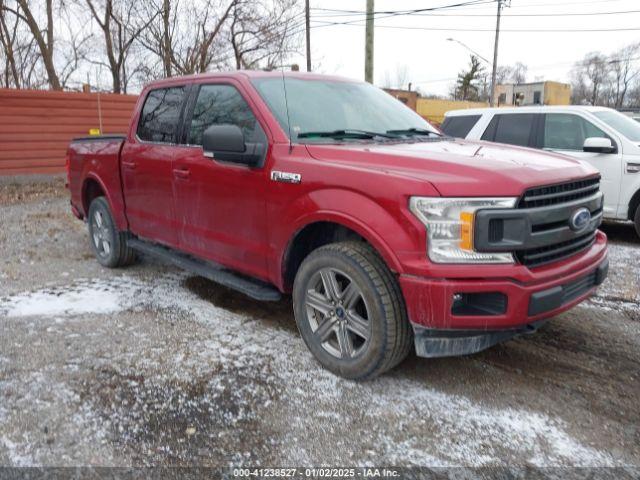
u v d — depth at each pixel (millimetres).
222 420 2977
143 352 3785
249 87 4043
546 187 3049
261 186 3732
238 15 20078
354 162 3320
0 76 22922
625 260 6266
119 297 4945
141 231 5262
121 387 3305
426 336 3027
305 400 3186
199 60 20203
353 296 3275
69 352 3773
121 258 5766
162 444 2768
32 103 13266
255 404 3137
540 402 3205
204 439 2811
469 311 2938
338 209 3221
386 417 3027
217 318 4441
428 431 2904
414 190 2920
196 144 4434
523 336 4125
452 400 3211
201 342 3961
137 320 4383
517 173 2992
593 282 3523
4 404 3100
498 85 59062
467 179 2908
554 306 3045
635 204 7047
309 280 3525
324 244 3791
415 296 2938
